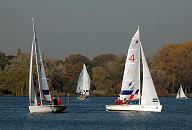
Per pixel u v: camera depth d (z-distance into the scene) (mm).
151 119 166375
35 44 175250
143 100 180375
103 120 162500
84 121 159625
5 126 145750
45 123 153250
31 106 176000
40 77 176000
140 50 180750
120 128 142375
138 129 140875
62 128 141500
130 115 177750
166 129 141875
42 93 176500
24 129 139000
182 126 149375
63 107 182000
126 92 182000
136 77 181250
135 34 180125
